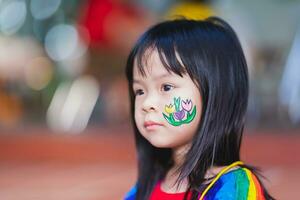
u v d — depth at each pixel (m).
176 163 2.62
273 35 10.00
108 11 8.84
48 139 7.39
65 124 8.72
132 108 2.71
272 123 8.99
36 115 9.46
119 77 9.21
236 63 2.52
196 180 2.42
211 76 2.44
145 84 2.50
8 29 10.28
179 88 2.44
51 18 10.33
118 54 9.02
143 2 9.58
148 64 2.47
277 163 6.93
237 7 10.05
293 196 5.26
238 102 2.50
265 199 2.44
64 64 9.83
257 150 7.17
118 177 6.20
